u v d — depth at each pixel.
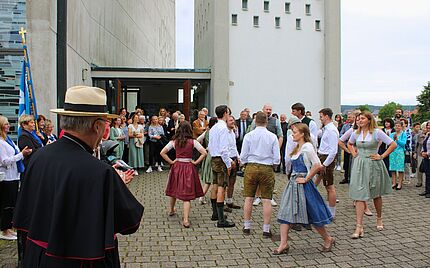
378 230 6.40
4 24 10.30
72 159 2.15
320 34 18.23
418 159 10.77
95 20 16.27
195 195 6.80
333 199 7.01
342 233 6.25
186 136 6.86
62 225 2.04
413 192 9.92
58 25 11.27
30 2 10.33
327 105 17.92
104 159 3.57
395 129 10.41
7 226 5.73
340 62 17.91
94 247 2.02
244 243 5.78
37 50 10.38
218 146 6.64
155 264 4.95
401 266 4.81
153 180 11.70
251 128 8.91
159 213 7.65
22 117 5.89
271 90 17.66
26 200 2.22
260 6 17.64
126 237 6.09
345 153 11.02
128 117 14.96
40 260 2.12
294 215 5.16
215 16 16.66
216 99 16.61
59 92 11.26
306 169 5.21
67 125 2.25
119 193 2.15
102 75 15.84
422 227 6.58
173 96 26.31
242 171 11.89
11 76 10.35
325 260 5.04
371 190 6.08
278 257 5.17
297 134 5.25
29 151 5.62
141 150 12.95
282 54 17.84
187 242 5.84
